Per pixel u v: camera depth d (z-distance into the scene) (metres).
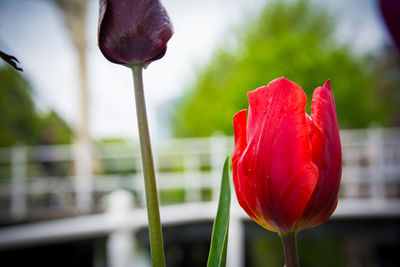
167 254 7.05
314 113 0.43
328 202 0.42
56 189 8.31
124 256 4.12
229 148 8.77
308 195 0.40
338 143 0.43
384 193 7.26
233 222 5.59
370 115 13.14
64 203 8.36
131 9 0.41
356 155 8.21
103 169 10.65
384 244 6.48
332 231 6.30
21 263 5.40
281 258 9.02
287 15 13.16
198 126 13.98
